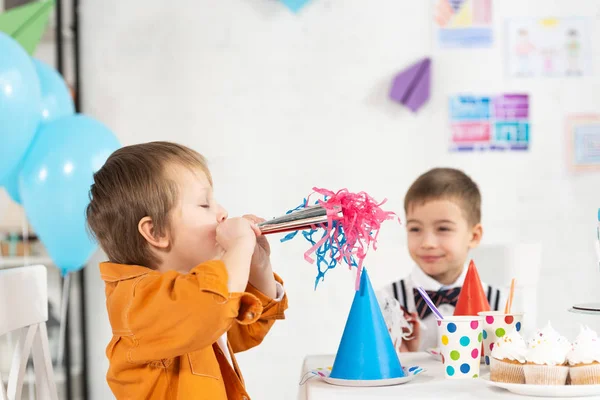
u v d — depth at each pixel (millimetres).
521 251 1796
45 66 2322
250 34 2748
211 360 1032
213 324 896
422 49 2727
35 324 1159
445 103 2717
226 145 2744
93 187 1090
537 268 1803
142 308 932
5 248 2604
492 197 2709
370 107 2729
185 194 1045
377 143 2723
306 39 2740
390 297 1677
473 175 2713
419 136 2719
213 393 1000
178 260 1056
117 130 2744
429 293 1737
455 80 2717
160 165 1051
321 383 1054
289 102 2740
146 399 979
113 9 2748
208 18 2746
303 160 2730
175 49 2748
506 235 2707
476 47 2717
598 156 2703
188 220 1039
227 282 913
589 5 2709
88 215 1098
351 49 2736
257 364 2688
